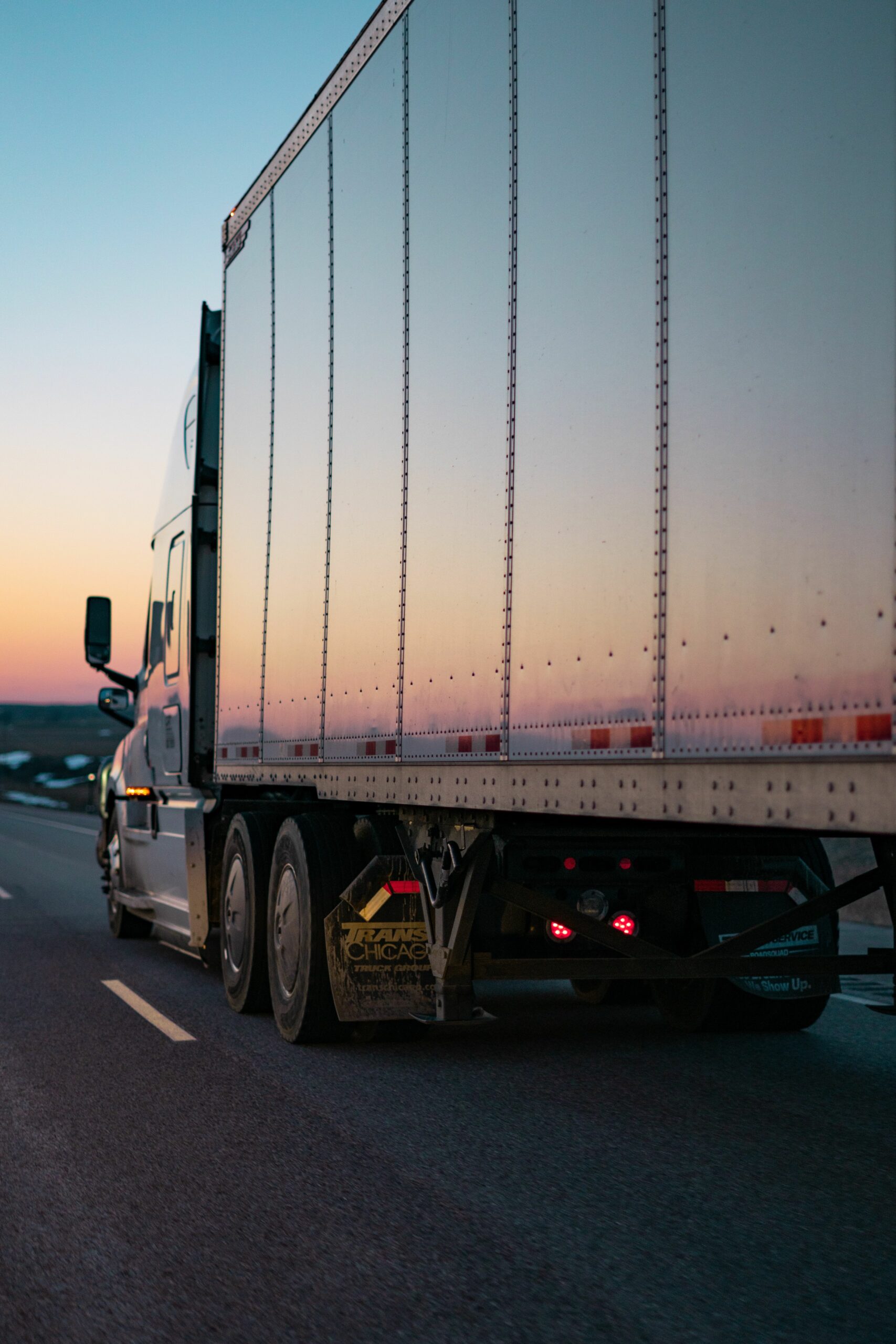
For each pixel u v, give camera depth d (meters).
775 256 3.71
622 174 4.50
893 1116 5.82
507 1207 4.52
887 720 3.25
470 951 6.51
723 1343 3.39
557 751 4.81
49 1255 4.10
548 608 4.91
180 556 10.47
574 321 4.79
